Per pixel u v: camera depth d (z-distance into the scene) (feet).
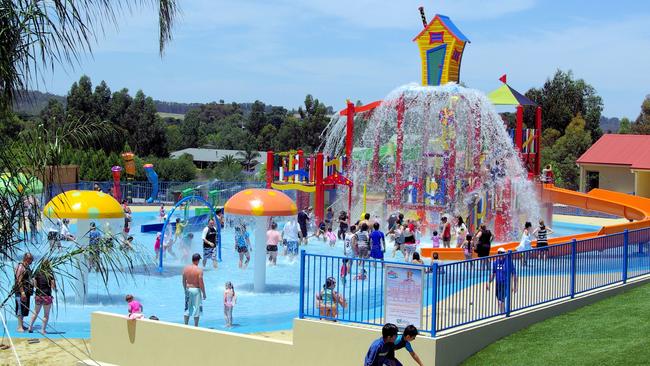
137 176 184.75
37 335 47.21
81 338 46.91
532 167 99.50
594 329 42.11
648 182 152.66
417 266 37.63
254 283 60.85
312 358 39.37
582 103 248.32
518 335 41.75
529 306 44.68
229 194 140.87
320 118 326.85
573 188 197.67
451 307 38.88
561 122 244.01
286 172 102.12
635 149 159.63
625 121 250.16
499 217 88.43
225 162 292.20
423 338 36.76
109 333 43.98
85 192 55.57
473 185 87.40
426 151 90.22
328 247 87.35
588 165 163.43
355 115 106.42
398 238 75.00
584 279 50.16
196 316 46.32
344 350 38.63
